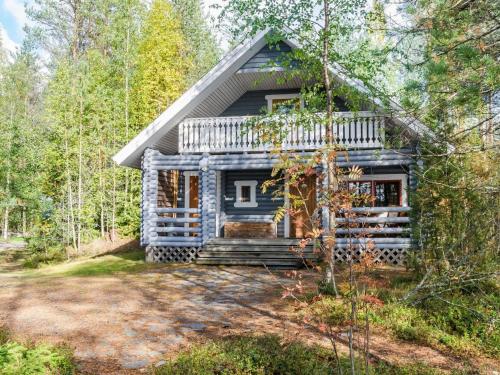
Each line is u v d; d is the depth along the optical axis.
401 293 9.73
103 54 37.75
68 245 24.48
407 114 9.10
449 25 8.16
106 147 26.56
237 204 19.67
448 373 6.36
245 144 16.70
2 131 31.66
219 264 15.82
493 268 9.47
